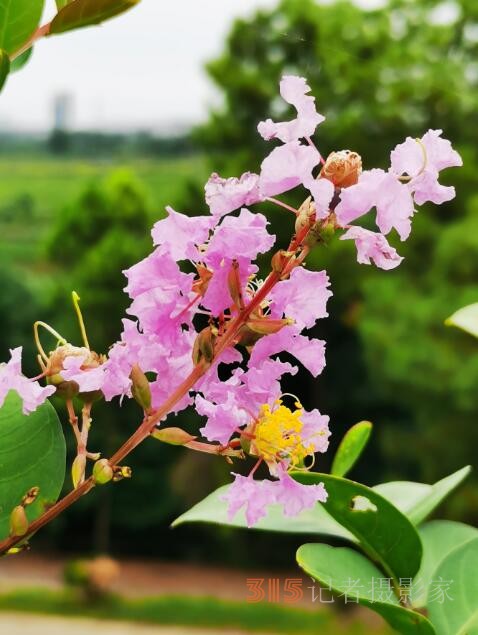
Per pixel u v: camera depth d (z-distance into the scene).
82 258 21.83
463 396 14.50
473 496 15.36
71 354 1.02
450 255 14.91
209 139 21.14
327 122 19.89
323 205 0.94
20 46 1.06
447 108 19.52
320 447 1.00
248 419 0.98
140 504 22.17
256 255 0.96
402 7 21.08
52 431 1.11
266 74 20.95
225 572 21.72
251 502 0.96
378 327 15.38
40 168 32.47
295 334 0.99
